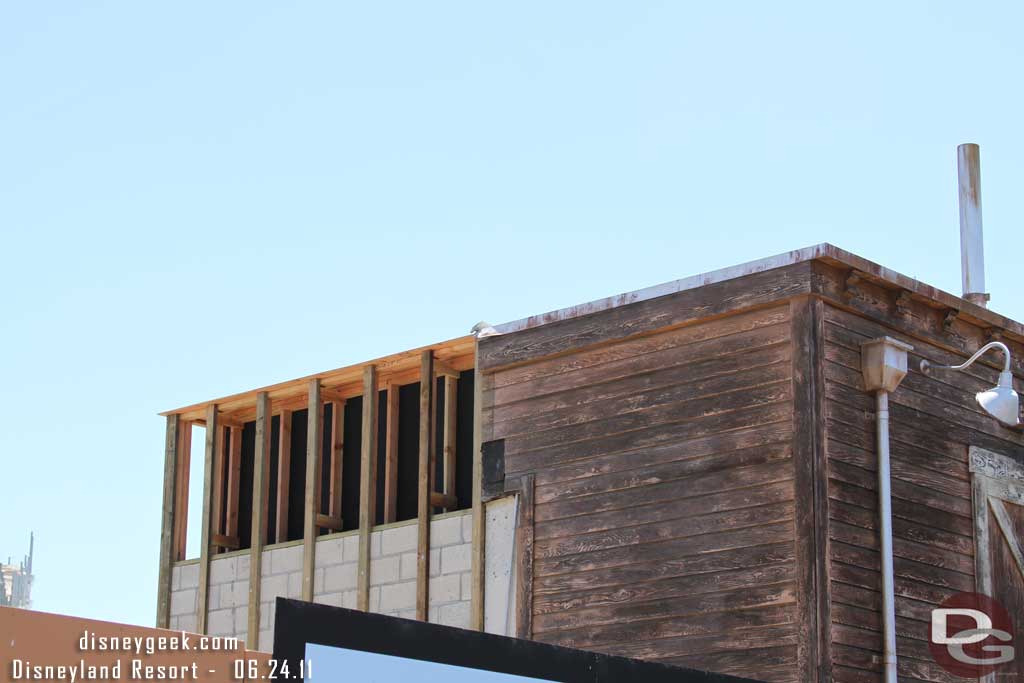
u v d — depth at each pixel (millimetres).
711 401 14258
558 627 14805
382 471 18922
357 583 17859
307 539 18562
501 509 15797
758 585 13430
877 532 13680
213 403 20266
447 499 17641
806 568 13133
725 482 13938
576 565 14852
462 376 18344
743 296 14133
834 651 12930
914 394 14570
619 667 10359
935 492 14477
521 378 15930
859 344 14070
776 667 13102
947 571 14312
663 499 14344
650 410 14695
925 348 14875
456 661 9156
